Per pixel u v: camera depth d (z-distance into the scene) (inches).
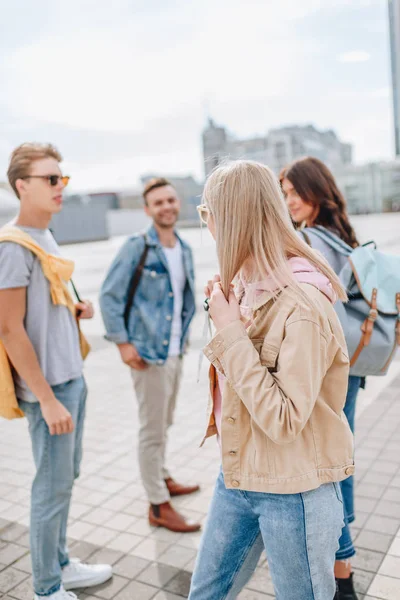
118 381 243.1
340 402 59.6
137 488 142.4
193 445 166.7
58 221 1897.1
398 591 95.5
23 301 86.2
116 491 141.3
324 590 58.4
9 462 163.6
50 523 91.1
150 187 124.8
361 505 124.3
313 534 56.9
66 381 92.4
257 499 59.4
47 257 89.0
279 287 56.6
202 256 761.6
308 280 57.7
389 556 105.4
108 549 114.7
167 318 121.7
